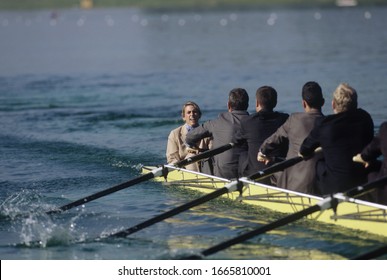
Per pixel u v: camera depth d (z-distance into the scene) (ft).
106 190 164.66
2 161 224.33
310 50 642.63
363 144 143.54
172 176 187.21
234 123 171.42
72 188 189.37
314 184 152.56
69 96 382.42
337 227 146.82
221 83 426.92
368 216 141.69
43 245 144.36
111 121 294.46
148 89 406.41
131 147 239.30
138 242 144.77
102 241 145.69
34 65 586.45
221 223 155.12
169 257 136.05
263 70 490.49
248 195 163.43
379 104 314.55
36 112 325.62
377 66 485.15
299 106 324.60
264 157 157.17
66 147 242.99
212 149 170.81
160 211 165.68
